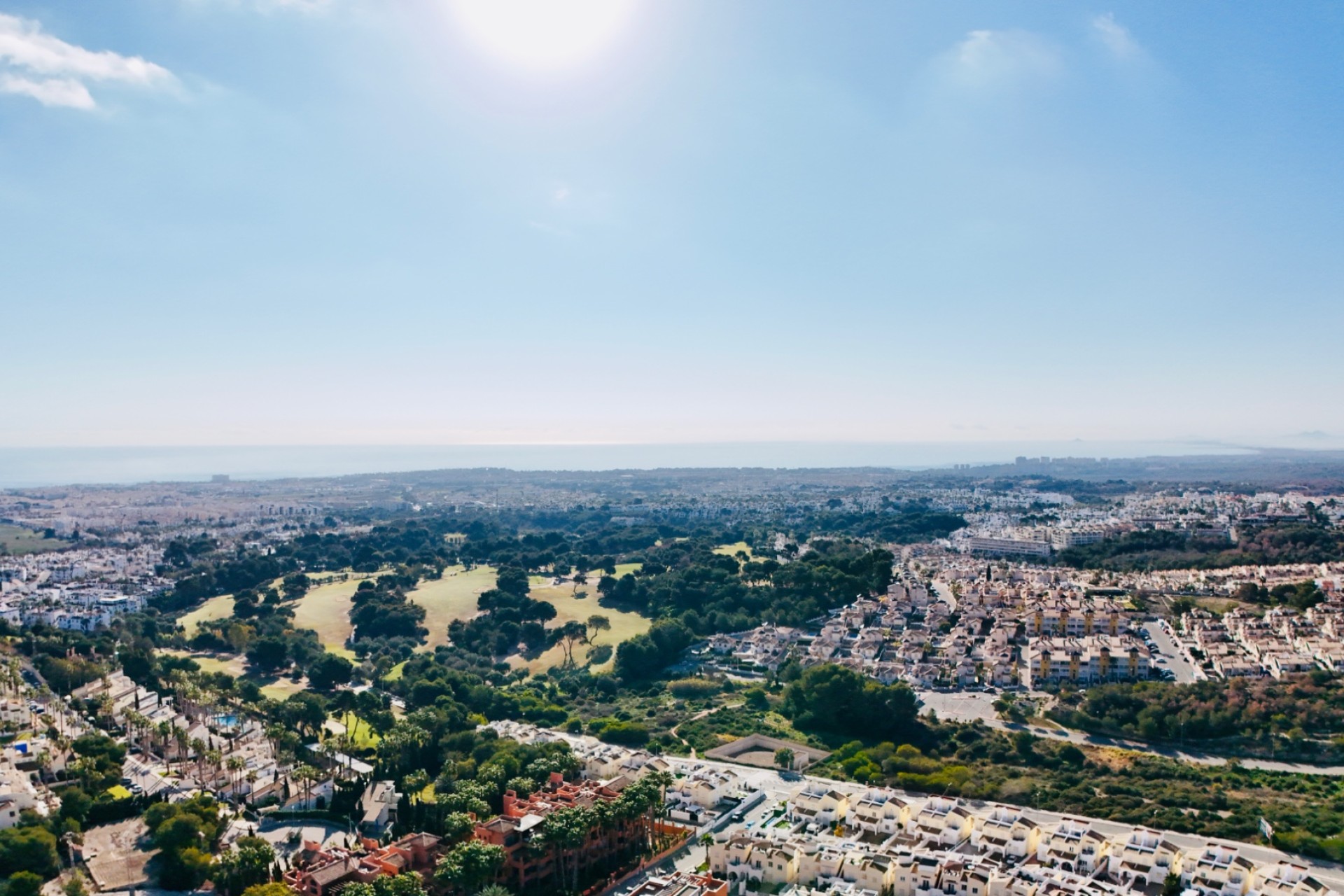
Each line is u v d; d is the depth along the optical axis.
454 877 193.62
